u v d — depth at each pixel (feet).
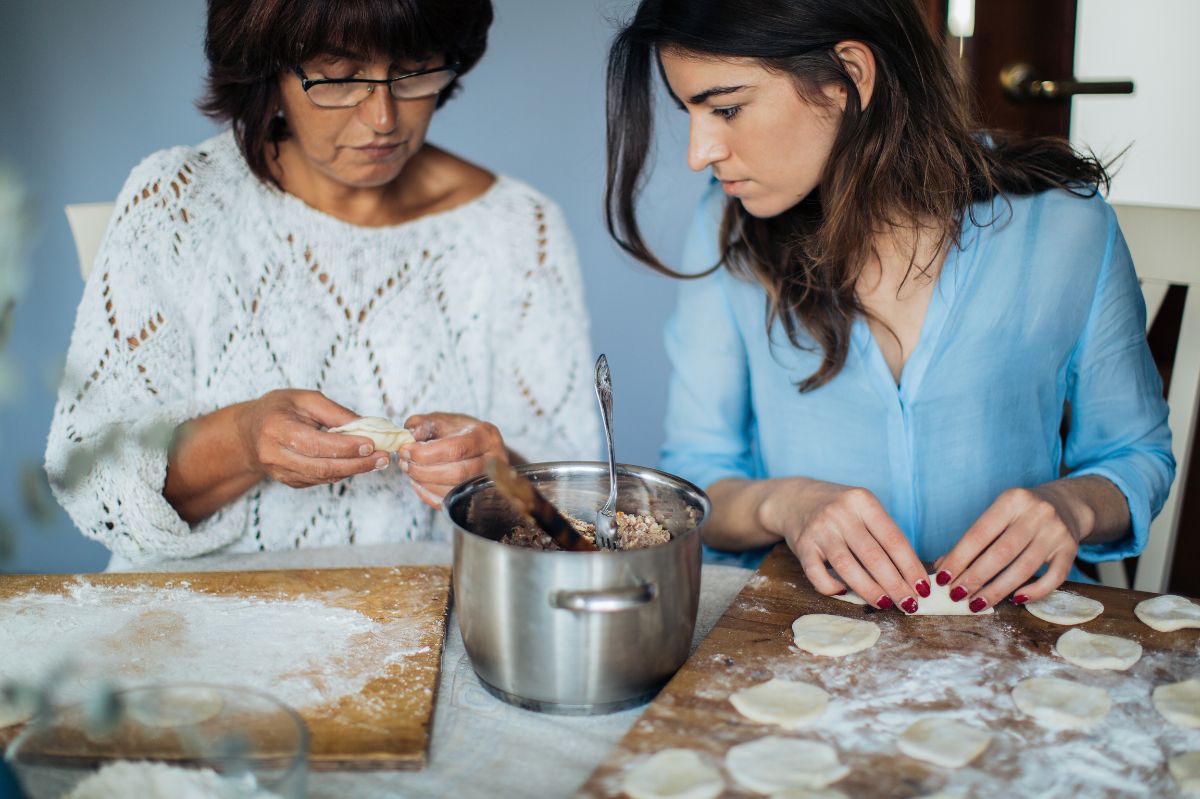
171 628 4.15
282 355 6.20
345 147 5.57
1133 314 5.70
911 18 4.80
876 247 5.38
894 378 5.66
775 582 4.53
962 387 5.53
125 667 3.84
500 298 6.82
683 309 6.25
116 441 3.32
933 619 4.17
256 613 4.28
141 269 5.80
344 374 6.40
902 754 3.24
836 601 4.33
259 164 6.04
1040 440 5.77
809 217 5.47
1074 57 8.59
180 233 5.95
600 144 11.35
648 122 5.43
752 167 4.88
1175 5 11.83
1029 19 8.38
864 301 5.60
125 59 10.36
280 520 6.02
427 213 6.64
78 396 5.48
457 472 4.92
